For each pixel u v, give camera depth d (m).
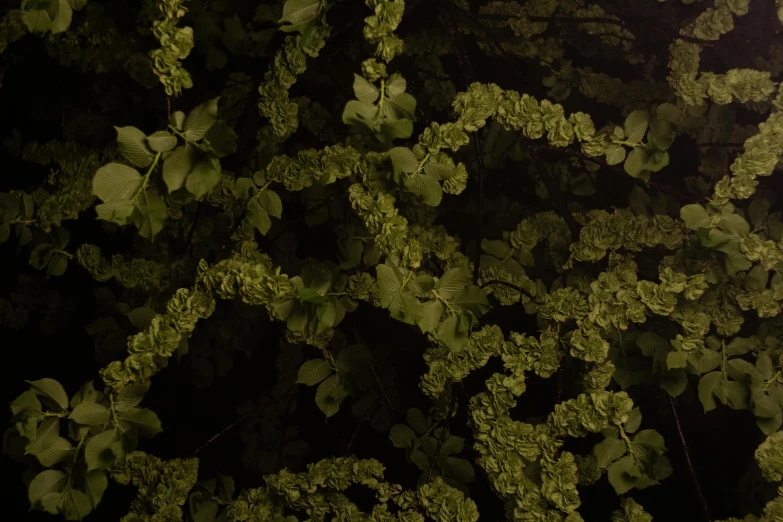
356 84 1.15
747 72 1.31
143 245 1.78
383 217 1.20
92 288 1.98
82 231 1.95
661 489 1.98
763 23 1.67
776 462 1.30
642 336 1.46
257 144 1.75
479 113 1.22
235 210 1.47
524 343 1.32
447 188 1.21
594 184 1.87
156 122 1.83
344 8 1.71
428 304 1.21
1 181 1.88
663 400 1.63
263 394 1.94
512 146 1.78
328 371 1.45
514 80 1.97
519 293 1.56
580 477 1.48
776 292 1.38
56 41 1.63
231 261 1.25
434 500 1.32
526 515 1.27
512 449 1.29
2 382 2.02
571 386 1.84
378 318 1.94
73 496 1.27
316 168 1.35
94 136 1.74
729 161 1.68
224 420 2.04
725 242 1.29
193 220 1.76
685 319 1.34
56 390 1.26
